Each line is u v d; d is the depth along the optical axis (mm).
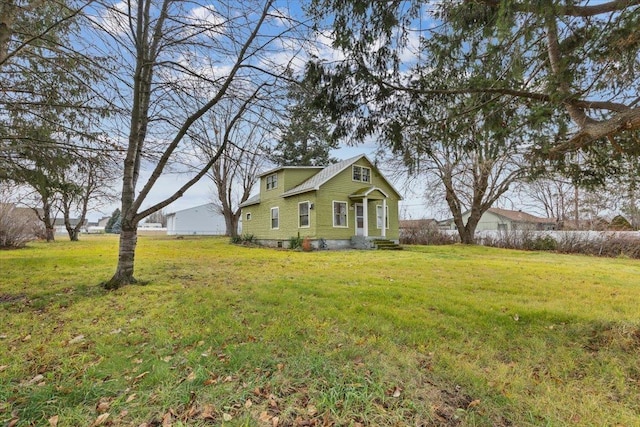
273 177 18562
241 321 3879
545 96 3234
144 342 3277
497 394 2367
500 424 2049
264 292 5312
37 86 5332
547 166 4043
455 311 4309
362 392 2326
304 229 15992
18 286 5836
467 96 3729
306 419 2053
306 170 18062
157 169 5996
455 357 2947
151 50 5773
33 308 4465
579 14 2785
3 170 5566
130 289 5531
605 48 2861
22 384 2443
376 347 3145
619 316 4148
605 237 15406
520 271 8133
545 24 2850
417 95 3703
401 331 3580
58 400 2234
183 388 2377
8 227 14438
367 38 3330
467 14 3311
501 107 3660
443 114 3793
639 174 3611
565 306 4656
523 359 2955
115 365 2754
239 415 2084
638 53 2891
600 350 3164
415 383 2494
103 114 5531
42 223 21188
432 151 4203
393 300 4859
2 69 4961
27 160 5570
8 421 2025
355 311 4289
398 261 10086
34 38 3936
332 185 16000
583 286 6234
